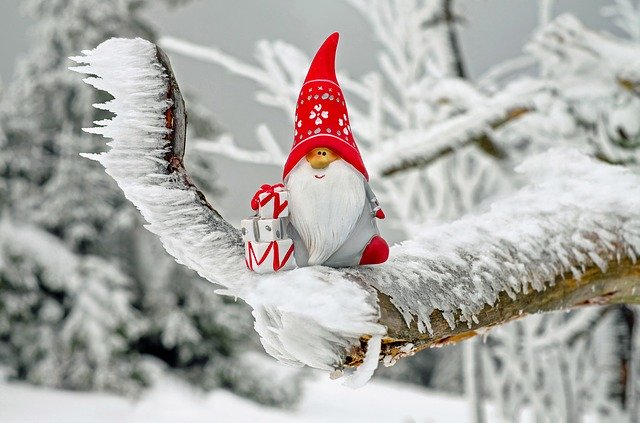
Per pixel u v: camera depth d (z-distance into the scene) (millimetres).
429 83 3916
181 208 1192
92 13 14148
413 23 4242
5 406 12445
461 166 4094
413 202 4285
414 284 1205
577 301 1487
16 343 13883
